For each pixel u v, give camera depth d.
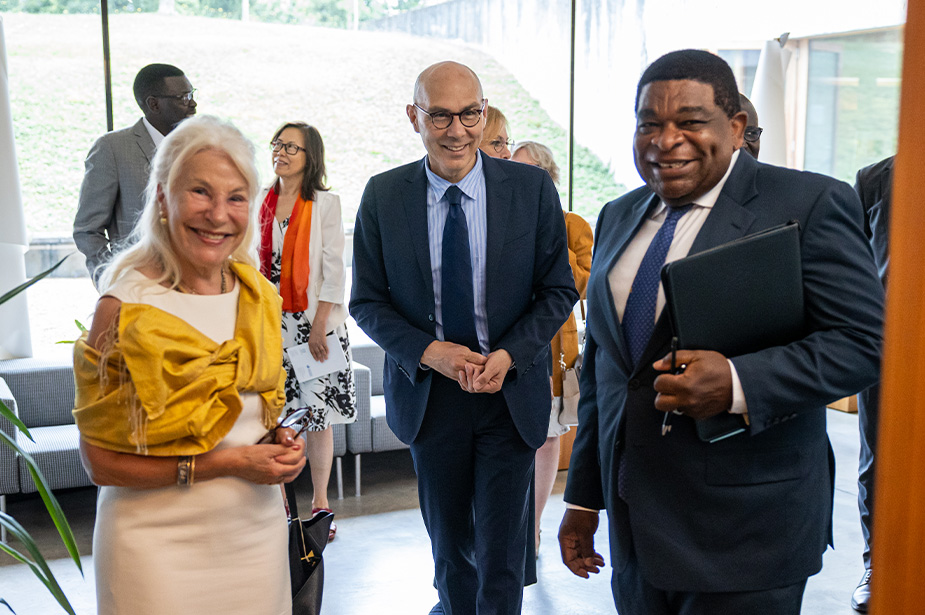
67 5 5.38
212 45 5.82
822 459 1.68
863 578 3.28
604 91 6.93
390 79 6.36
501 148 3.62
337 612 3.28
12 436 3.92
